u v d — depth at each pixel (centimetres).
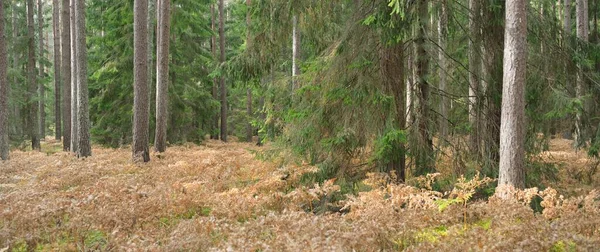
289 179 891
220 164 1216
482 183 788
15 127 2825
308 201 805
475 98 866
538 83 823
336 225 578
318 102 861
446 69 906
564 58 840
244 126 3416
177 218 734
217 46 3203
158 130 1727
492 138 845
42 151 2348
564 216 568
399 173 834
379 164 843
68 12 2269
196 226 611
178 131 2384
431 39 841
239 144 2525
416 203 659
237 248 508
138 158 1398
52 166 1352
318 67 846
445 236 557
